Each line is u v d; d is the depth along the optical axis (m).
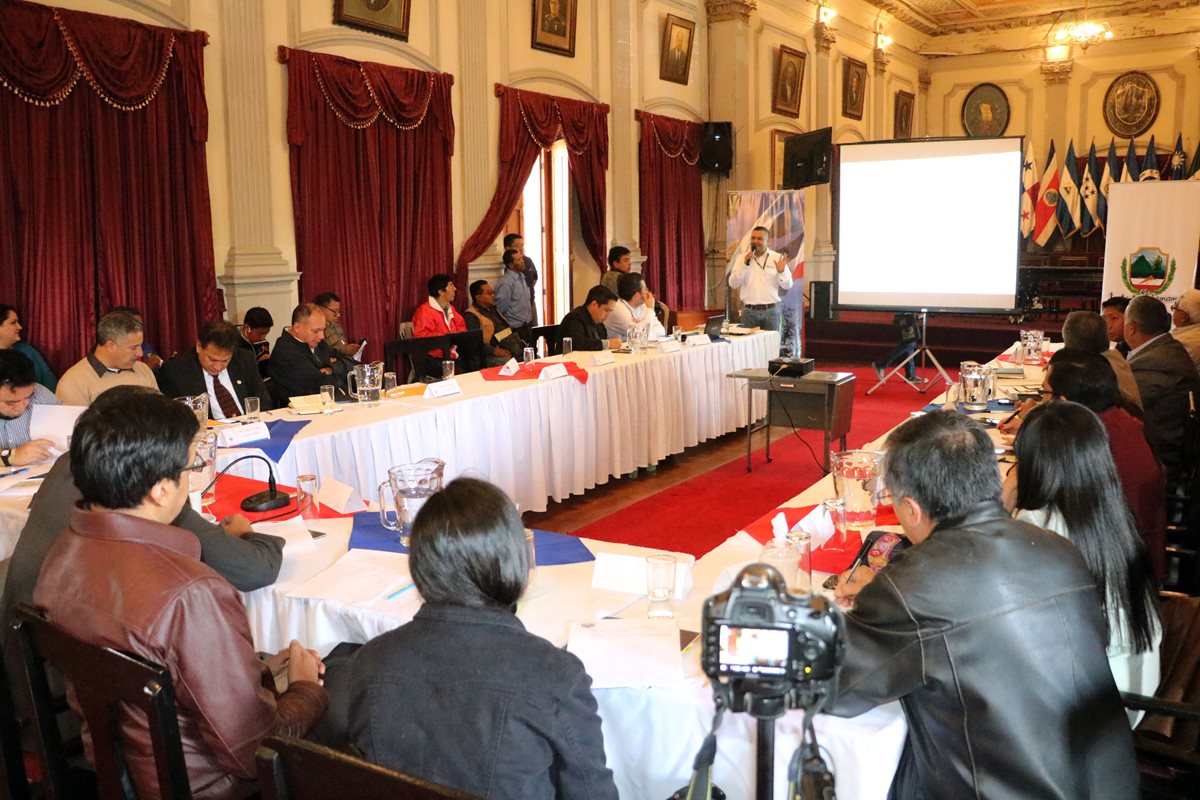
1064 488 1.78
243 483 2.81
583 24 8.34
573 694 1.22
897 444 1.54
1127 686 1.82
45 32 4.55
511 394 4.54
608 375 5.23
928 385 9.09
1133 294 8.00
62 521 1.89
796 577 1.79
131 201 5.05
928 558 1.42
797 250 8.81
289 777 1.10
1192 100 12.95
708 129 9.93
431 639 1.24
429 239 6.95
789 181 10.48
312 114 6.02
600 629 1.74
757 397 7.01
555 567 2.09
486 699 1.19
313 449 3.54
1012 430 3.43
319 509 2.55
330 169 6.17
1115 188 7.94
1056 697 1.36
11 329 4.09
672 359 5.86
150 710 1.27
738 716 1.49
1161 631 1.83
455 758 1.19
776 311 8.31
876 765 1.40
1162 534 2.51
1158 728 1.82
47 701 1.51
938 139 8.79
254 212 5.74
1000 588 1.38
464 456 4.27
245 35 5.60
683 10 9.66
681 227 9.85
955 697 1.36
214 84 5.51
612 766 1.60
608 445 5.29
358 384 4.22
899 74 13.98
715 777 1.51
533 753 1.20
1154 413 3.79
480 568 1.24
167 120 5.18
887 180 9.04
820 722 1.44
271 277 5.82
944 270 8.92
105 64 4.81
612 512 4.97
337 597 1.93
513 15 7.57
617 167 8.87
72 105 4.74
